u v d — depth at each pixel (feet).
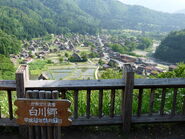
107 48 421.59
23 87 10.12
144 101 15.10
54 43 437.99
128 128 11.57
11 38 311.06
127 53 386.52
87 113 11.55
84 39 531.50
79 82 10.78
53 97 7.56
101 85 10.83
